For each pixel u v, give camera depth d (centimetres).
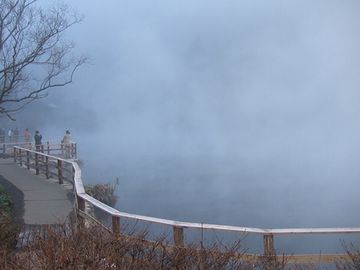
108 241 454
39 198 1595
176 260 435
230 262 472
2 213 1178
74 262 398
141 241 454
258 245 821
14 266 420
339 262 645
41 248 443
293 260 671
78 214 1030
